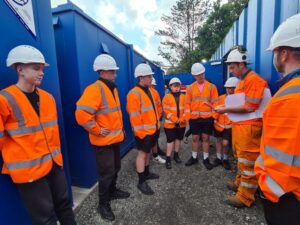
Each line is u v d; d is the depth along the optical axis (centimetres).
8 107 151
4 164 164
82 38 313
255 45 338
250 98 233
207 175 367
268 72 287
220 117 384
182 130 424
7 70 175
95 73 352
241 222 242
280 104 99
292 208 103
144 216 260
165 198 298
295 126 93
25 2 194
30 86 169
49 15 230
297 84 96
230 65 259
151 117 312
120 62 465
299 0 200
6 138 157
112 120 255
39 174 166
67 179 261
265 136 108
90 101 231
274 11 260
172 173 381
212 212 262
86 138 321
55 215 187
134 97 302
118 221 252
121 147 471
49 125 181
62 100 316
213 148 516
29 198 168
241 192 265
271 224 117
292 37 102
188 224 243
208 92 388
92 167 337
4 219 173
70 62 303
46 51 224
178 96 412
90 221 254
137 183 346
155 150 438
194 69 390
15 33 183
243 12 436
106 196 259
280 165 99
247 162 253
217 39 2114
